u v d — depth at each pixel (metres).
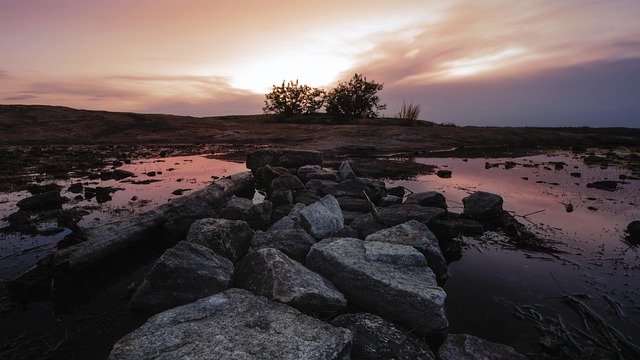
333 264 4.57
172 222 6.24
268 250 4.52
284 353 2.92
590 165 15.71
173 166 14.39
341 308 4.16
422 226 5.82
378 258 4.59
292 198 8.55
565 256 5.87
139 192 9.61
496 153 20.30
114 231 5.61
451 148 22.39
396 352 3.34
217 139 24.75
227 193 9.05
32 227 6.68
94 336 3.75
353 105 33.28
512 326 4.07
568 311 4.34
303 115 36.69
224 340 3.08
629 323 4.06
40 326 3.91
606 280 5.05
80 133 24.78
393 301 4.02
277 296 3.81
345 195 8.58
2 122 24.08
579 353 3.61
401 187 9.65
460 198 9.47
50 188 9.69
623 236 6.73
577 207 8.69
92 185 10.48
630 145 26.12
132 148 20.69
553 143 25.83
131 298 4.23
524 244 6.30
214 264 4.42
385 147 21.08
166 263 4.16
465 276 5.24
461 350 3.49
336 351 2.99
